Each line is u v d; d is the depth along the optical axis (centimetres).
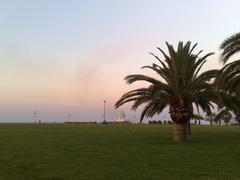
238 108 3875
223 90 3350
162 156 2444
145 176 1728
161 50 3569
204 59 3559
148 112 3759
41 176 1716
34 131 5619
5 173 1781
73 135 4578
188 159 2309
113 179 1664
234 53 2794
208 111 4000
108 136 4406
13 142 3428
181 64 3528
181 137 3594
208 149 2873
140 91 3622
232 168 1966
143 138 4072
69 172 1825
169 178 1686
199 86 3541
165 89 3503
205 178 1688
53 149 2836
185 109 3581
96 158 2336
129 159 2298
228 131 6119
